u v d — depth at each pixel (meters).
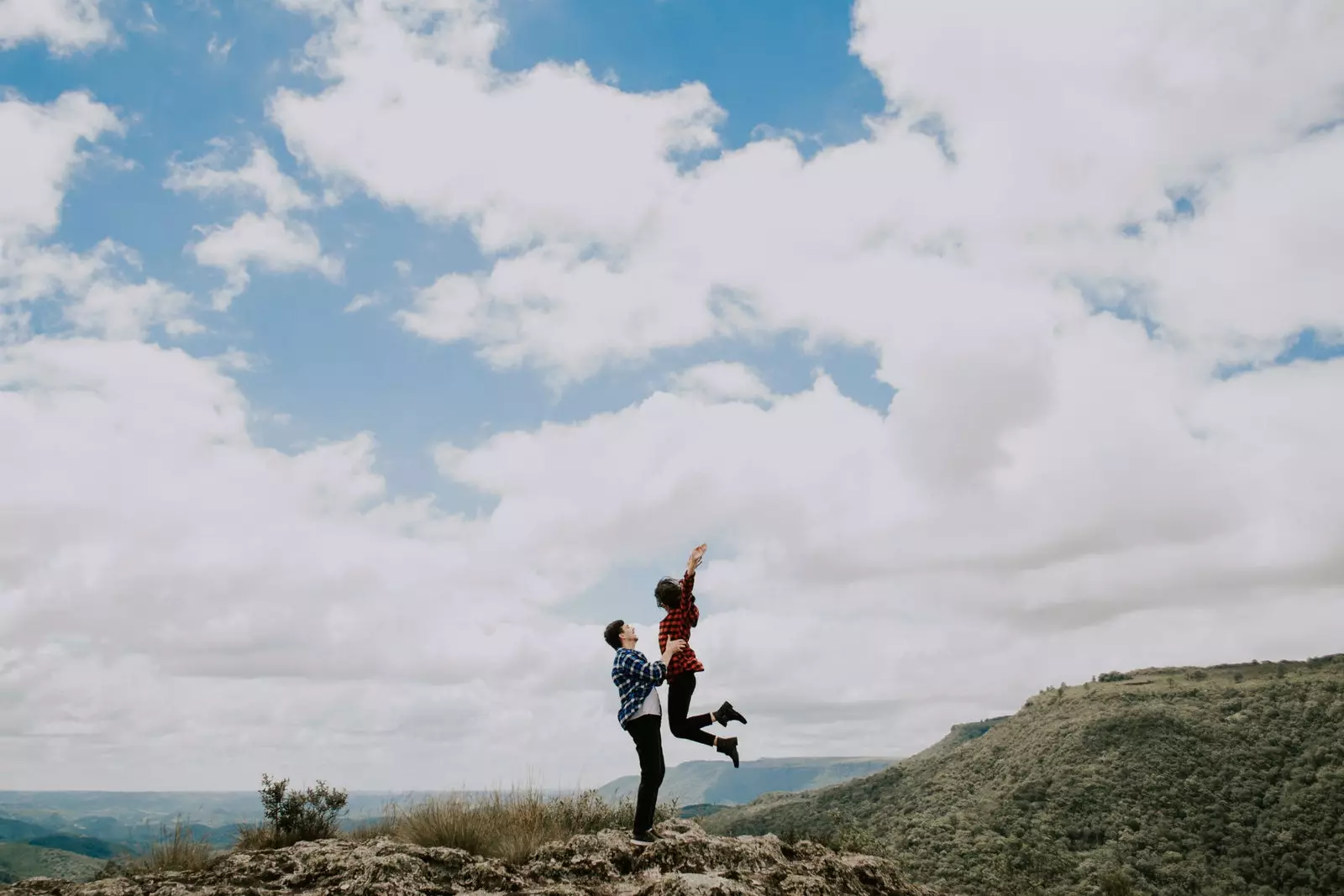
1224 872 69.75
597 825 9.64
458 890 6.32
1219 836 76.06
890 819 94.44
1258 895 66.38
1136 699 116.00
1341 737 88.56
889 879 7.75
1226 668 135.75
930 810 93.31
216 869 6.87
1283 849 72.44
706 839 7.22
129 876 7.00
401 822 8.90
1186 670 137.75
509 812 9.12
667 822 9.11
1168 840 75.88
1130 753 94.75
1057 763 96.31
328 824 9.55
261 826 9.43
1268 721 98.25
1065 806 85.12
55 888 6.20
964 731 189.75
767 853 7.35
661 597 7.44
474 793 9.25
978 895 41.56
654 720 7.03
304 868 6.55
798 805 109.75
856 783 115.19
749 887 6.30
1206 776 87.38
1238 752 92.31
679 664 7.24
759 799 117.94
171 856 7.52
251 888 6.19
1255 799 82.25
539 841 7.95
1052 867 55.50
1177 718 102.44
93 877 7.25
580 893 6.15
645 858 6.77
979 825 84.44
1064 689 140.00
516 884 6.45
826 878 7.11
